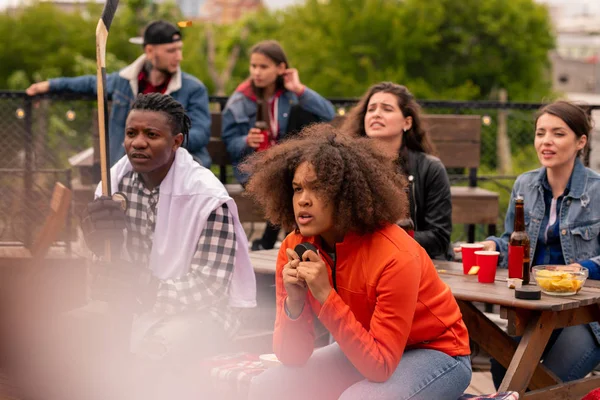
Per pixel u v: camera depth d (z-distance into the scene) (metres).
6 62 37.25
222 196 3.21
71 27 38.25
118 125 5.25
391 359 2.51
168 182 3.27
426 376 2.57
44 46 37.53
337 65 42.53
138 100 3.23
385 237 2.57
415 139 4.09
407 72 41.91
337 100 5.89
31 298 3.08
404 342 2.53
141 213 3.32
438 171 4.03
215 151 5.64
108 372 2.97
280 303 2.79
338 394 2.79
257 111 5.27
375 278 2.53
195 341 3.12
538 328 3.05
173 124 3.23
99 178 5.45
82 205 5.35
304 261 2.55
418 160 4.06
